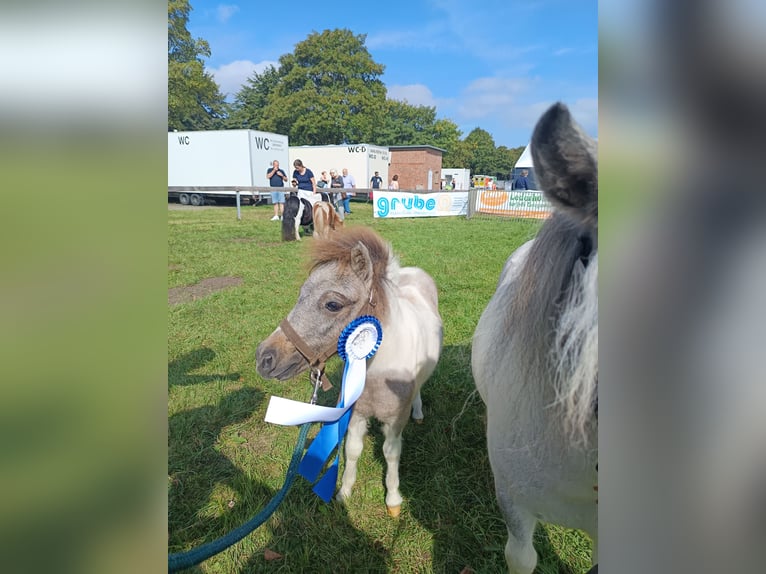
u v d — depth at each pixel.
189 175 20.61
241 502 2.64
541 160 0.83
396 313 2.35
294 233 10.40
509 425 1.34
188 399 3.65
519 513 1.51
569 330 0.94
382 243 2.36
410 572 2.24
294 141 41.22
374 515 2.55
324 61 39.41
